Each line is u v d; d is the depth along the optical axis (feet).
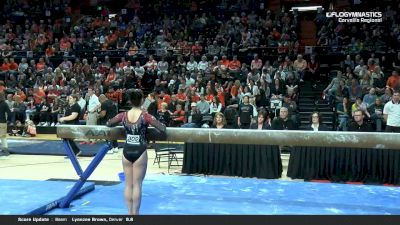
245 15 68.74
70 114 38.63
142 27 71.05
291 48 58.90
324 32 61.26
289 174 28.50
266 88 48.73
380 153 26.66
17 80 59.93
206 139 19.69
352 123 29.91
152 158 38.11
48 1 82.79
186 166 30.09
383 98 42.04
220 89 47.83
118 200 21.02
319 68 58.65
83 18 77.87
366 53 56.90
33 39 70.33
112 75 57.72
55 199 19.80
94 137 20.02
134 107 17.08
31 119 53.52
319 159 27.63
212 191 22.68
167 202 20.40
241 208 19.36
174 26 69.87
